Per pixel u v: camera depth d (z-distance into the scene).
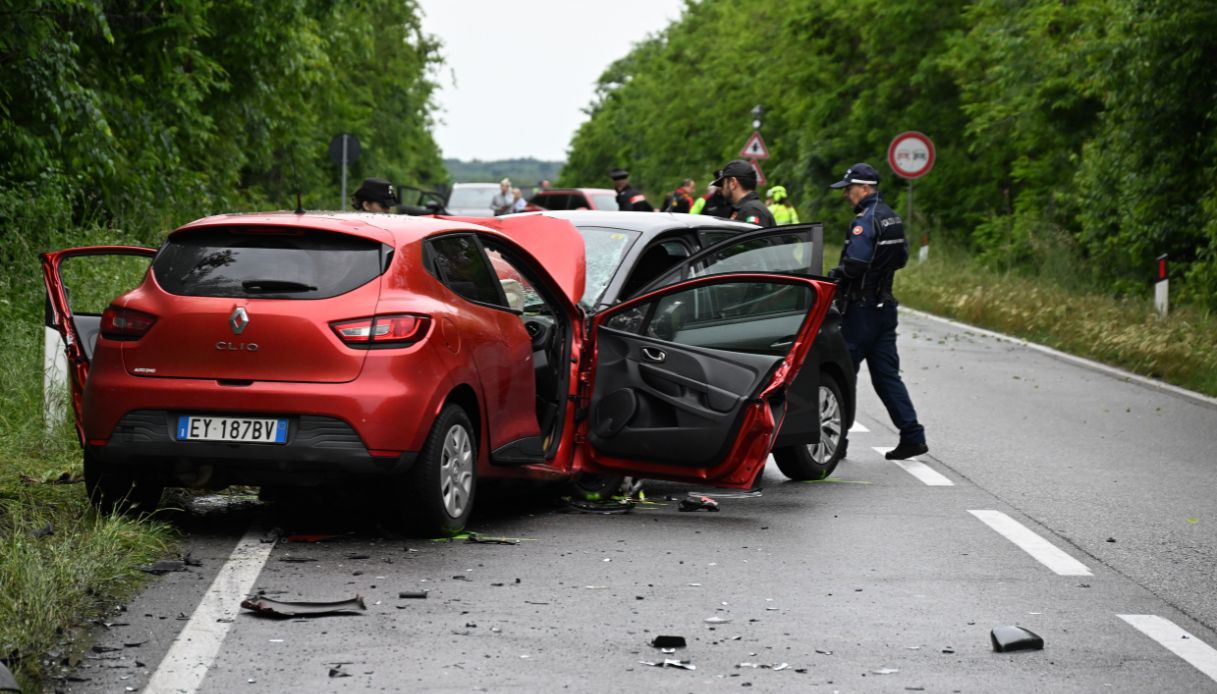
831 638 8.26
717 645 8.05
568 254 12.84
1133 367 25.09
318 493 12.47
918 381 22.94
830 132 61.75
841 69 61.84
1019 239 43.44
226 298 10.45
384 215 11.42
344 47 39.88
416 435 10.41
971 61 49.19
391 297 10.50
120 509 10.99
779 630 8.41
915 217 52.84
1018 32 43.06
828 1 60.53
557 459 12.08
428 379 10.49
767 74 74.88
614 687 7.21
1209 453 16.33
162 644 7.80
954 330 31.91
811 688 7.26
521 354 11.89
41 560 8.96
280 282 10.46
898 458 15.62
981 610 9.02
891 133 57.25
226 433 10.35
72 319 11.87
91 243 20.70
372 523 11.42
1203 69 30.50
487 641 8.02
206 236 10.78
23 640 7.56
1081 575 10.10
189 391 10.36
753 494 13.42
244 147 33.78
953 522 12.06
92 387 10.62
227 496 12.48
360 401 10.23
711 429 11.96
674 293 12.27
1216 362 24.00
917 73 54.16
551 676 7.38
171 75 26.73
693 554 10.56
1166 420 19.11
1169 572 10.26
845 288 15.52
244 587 9.11
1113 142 33.09
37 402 14.09
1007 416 19.23
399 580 9.45
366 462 10.27
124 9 25.02
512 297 12.67
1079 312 31.16
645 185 116.44
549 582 9.52
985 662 7.82
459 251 11.47
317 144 50.56
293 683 7.17
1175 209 32.00
